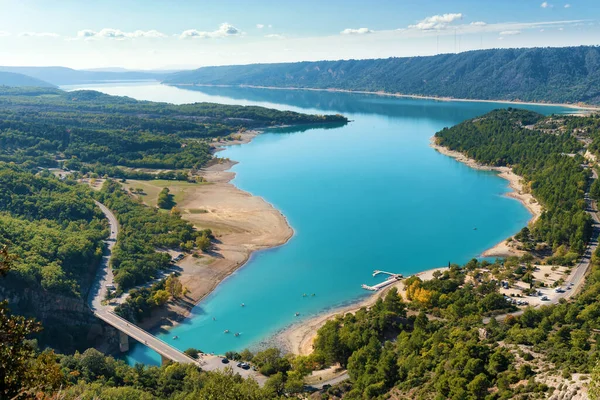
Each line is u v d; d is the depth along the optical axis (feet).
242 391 360.69
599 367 271.69
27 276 648.38
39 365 180.65
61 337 627.87
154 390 494.18
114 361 542.57
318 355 552.00
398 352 531.50
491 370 427.74
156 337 652.89
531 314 571.69
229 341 643.86
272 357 550.77
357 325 606.14
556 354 433.07
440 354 487.20
